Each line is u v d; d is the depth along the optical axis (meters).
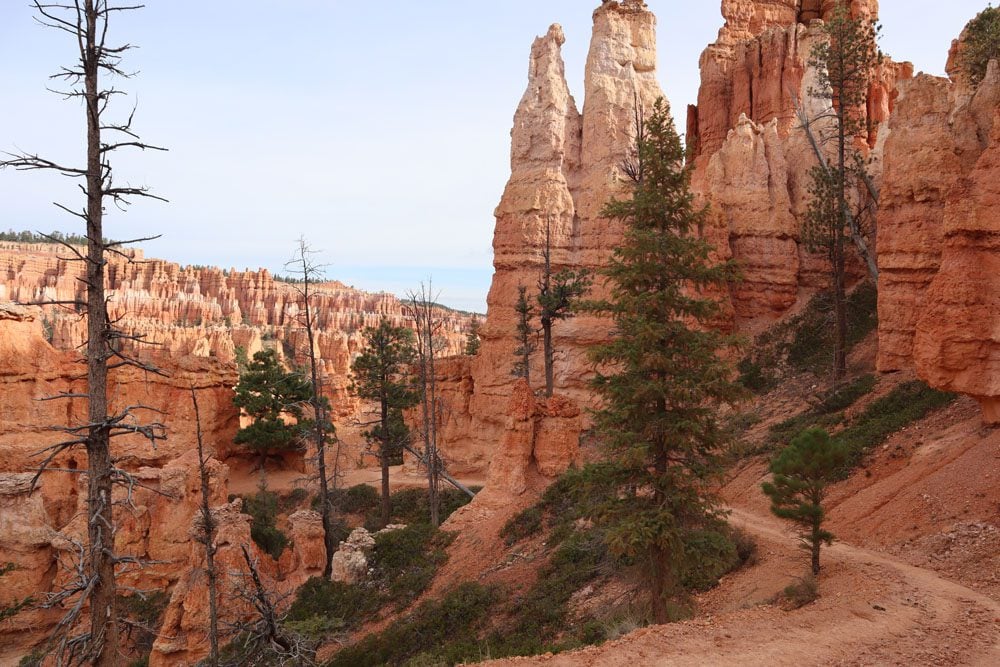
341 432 71.31
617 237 50.69
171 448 47.94
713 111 65.12
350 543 31.95
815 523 19.59
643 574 19.53
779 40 59.06
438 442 54.88
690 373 18.73
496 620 23.33
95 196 14.77
